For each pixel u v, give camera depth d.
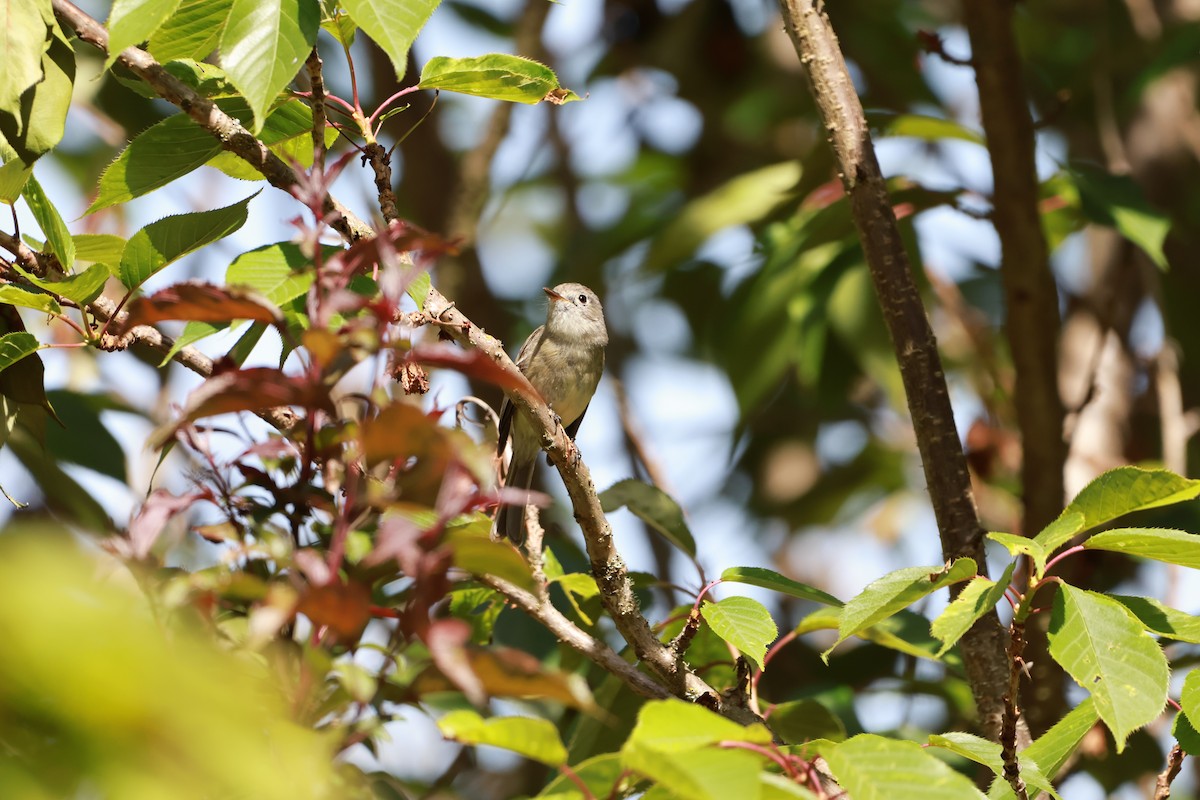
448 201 16.67
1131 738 11.03
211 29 6.59
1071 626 5.59
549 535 11.65
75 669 2.66
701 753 4.33
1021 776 6.14
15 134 6.69
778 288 12.86
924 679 11.80
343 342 4.30
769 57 16.75
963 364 15.04
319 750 3.79
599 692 8.91
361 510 4.39
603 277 16.86
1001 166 10.85
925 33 10.79
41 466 9.59
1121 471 5.95
